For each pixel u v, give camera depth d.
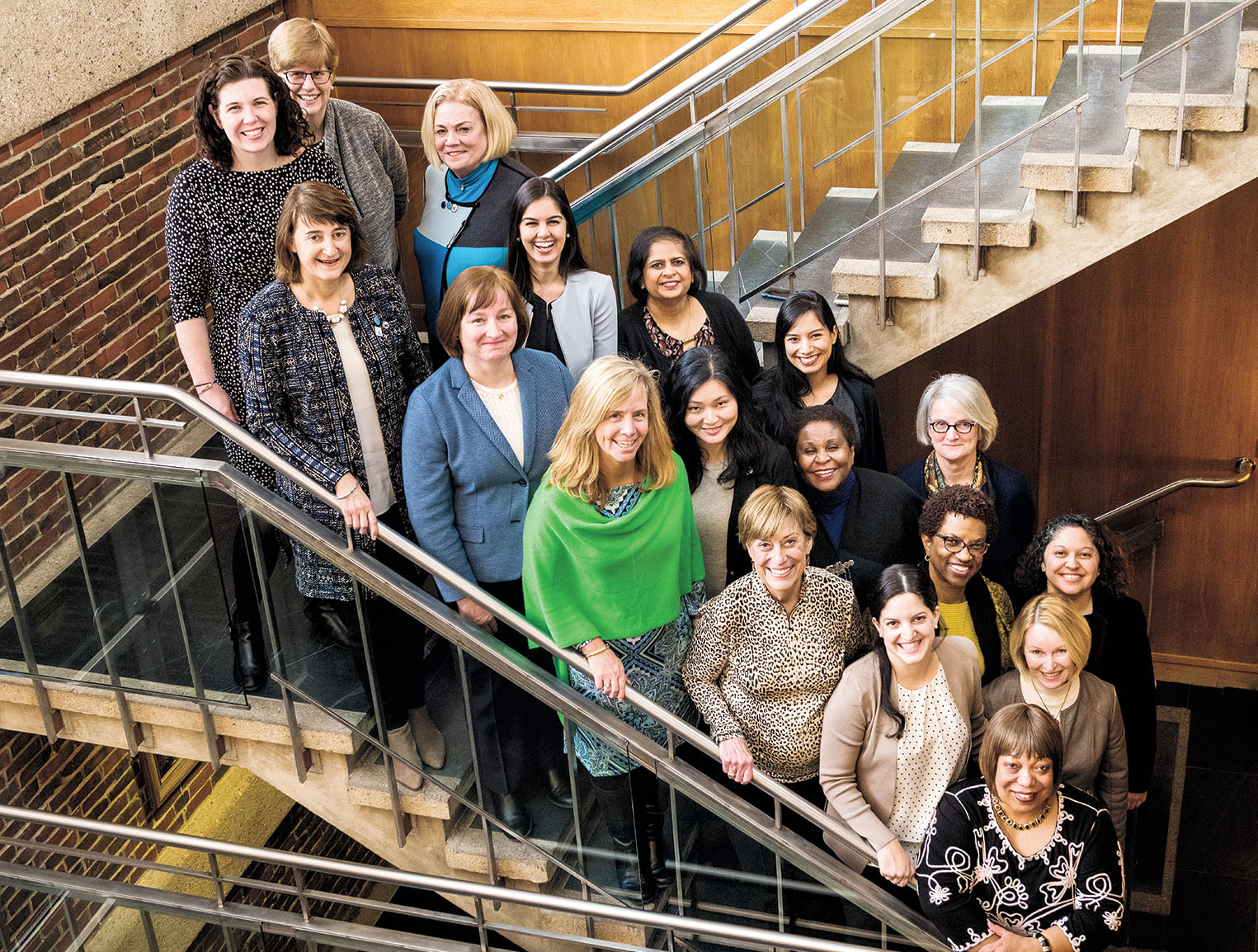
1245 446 5.91
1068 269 4.03
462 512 3.31
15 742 4.64
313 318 3.12
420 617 3.22
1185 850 5.40
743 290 4.43
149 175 5.08
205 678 3.53
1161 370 5.88
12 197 4.45
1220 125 3.68
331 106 4.07
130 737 3.73
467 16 5.89
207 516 3.30
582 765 3.32
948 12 3.91
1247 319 5.65
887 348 4.30
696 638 3.26
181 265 3.37
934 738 3.16
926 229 4.06
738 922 3.40
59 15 4.49
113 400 4.96
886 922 3.21
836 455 3.48
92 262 4.83
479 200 3.90
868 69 4.03
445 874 3.70
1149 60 3.67
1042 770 2.91
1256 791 5.65
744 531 3.09
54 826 4.49
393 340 3.25
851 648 3.27
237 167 3.37
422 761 3.48
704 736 3.12
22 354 4.55
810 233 4.28
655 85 5.80
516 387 3.26
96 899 4.23
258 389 3.11
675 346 3.81
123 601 3.46
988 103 4.00
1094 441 6.14
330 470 3.12
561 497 3.03
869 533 3.57
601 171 5.70
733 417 3.30
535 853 3.54
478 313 3.06
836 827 3.15
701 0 5.61
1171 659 6.43
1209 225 5.53
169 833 3.97
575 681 3.29
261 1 5.62
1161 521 6.14
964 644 3.22
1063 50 3.90
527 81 5.97
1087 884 3.02
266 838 5.98
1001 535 3.81
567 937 3.59
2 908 4.45
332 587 3.28
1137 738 3.64
